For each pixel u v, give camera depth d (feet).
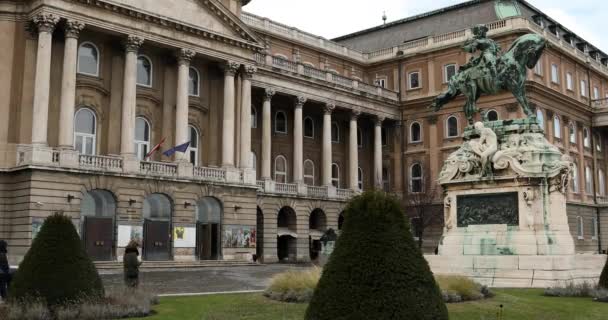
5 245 62.49
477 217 65.98
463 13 229.25
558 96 210.59
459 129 212.43
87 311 46.26
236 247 158.30
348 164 222.07
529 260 61.36
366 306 32.30
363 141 231.50
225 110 163.94
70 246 48.67
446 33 220.43
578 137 227.81
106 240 135.13
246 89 169.27
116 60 148.77
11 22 134.51
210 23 160.15
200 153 164.86
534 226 62.49
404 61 229.86
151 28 148.05
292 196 186.70
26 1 134.92
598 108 236.63
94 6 138.21
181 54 154.10
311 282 54.19
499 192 64.75
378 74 236.84
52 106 137.08
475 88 70.38
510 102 195.42
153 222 144.56
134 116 144.66
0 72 132.26
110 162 138.31
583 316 44.80
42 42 131.23
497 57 69.36
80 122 142.72
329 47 226.99
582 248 217.97
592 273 65.57
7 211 129.18
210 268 135.74
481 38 71.31
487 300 49.83
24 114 132.77
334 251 34.73
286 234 184.96
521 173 63.10
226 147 162.61
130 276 64.90
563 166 63.36
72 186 130.41
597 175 238.68
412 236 35.55
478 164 66.64
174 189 147.43
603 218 232.12
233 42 164.04
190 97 163.63
